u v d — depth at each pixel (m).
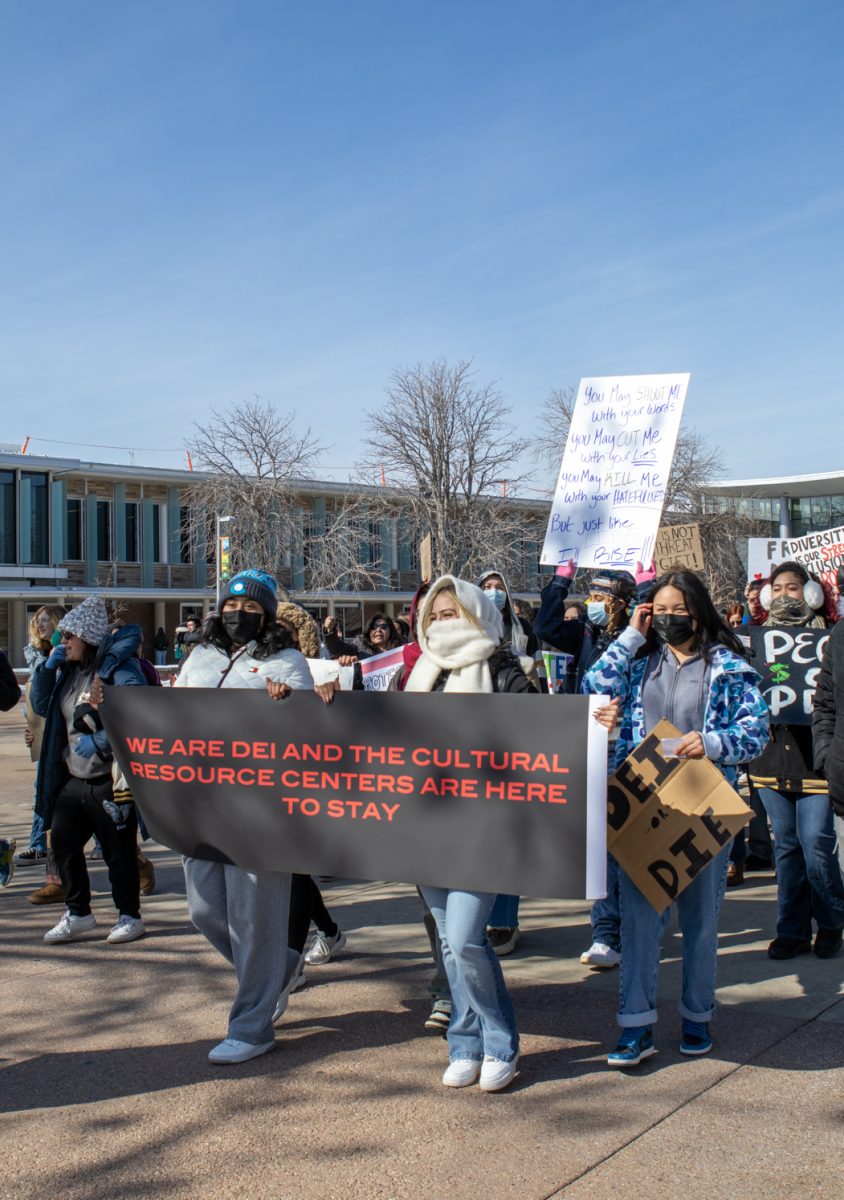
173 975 5.63
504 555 36.53
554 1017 4.94
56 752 6.44
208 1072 4.37
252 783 4.54
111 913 6.98
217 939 4.77
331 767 4.41
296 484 38.88
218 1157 3.65
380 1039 4.71
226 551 31.84
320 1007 5.14
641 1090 4.10
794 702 5.59
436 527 36.72
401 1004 5.16
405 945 6.13
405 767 4.29
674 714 4.46
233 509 36.03
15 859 8.80
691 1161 3.55
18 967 5.81
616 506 7.11
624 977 4.32
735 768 4.57
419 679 4.49
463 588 4.46
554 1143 3.70
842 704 4.59
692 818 4.17
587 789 4.02
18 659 39.94
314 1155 3.65
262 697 4.51
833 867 5.67
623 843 4.25
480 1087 4.12
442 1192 3.39
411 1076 4.30
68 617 6.36
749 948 6.00
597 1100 4.02
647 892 4.20
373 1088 4.18
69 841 6.28
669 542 10.44
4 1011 5.13
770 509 61.03
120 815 6.14
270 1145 3.73
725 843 4.14
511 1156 3.61
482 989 4.13
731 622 10.82
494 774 4.14
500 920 5.86
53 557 40.72
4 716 26.20
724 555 39.84
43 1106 4.08
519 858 4.11
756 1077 4.20
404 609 48.66
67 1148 3.74
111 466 41.50
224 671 4.84
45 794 6.52
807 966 5.62
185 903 7.17
